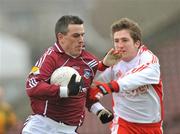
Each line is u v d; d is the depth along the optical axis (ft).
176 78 171.94
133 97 83.66
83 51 79.15
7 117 154.51
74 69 76.95
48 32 241.55
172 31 204.54
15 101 214.28
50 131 78.18
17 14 272.51
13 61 224.53
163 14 212.64
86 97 80.53
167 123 159.12
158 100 84.43
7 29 273.13
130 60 83.97
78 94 78.07
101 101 159.43
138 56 83.61
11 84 216.95
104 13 259.80
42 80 75.46
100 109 81.30
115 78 85.97
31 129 78.33
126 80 78.79
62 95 74.33
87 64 78.69
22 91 218.18
